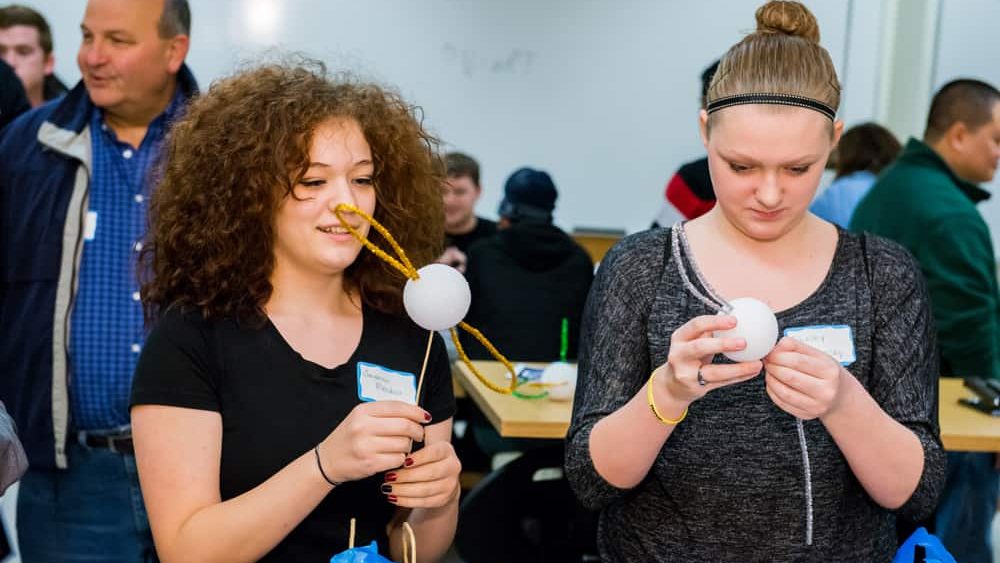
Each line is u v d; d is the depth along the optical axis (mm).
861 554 1279
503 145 5066
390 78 4945
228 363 1241
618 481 1227
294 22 4828
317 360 1276
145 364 1223
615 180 5141
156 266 1300
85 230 2117
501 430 2193
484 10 4961
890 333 1262
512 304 3305
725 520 1248
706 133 1246
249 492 1164
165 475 1178
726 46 5086
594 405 1272
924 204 2826
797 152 1135
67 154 2105
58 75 4582
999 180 4672
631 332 1287
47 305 2070
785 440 1234
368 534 1310
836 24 5047
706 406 1252
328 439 1149
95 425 2096
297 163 1210
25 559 2137
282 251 1289
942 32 4953
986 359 2771
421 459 1201
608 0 5004
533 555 2111
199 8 4738
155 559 1369
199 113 1299
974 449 2123
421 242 1425
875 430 1155
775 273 1271
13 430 1389
